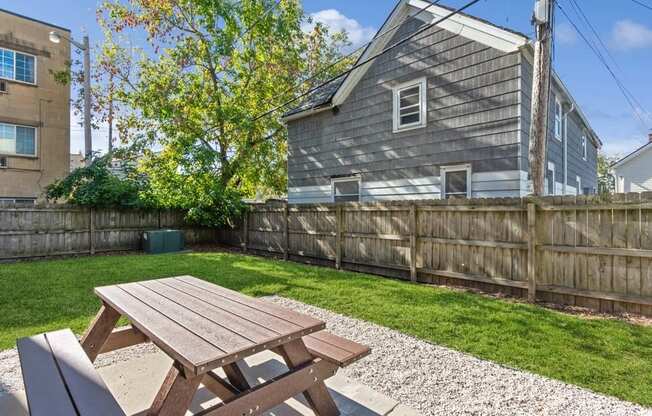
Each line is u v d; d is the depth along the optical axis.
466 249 5.53
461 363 2.99
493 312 4.32
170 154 11.10
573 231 4.54
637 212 4.08
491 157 7.21
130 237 10.10
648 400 2.40
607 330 3.68
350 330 3.76
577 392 2.52
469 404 2.38
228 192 10.80
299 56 14.37
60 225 8.91
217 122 12.23
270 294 5.16
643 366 2.90
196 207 10.52
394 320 4.05
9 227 8.18
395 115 8.84
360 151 9.64
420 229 6.09
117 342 2.83
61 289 5.27
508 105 6.96
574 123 11.72
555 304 4.67
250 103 13.16
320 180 10.73
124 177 10.51
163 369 2.85
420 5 8.21
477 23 7.27
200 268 7.07
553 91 9.24
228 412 1.70
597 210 4.36
